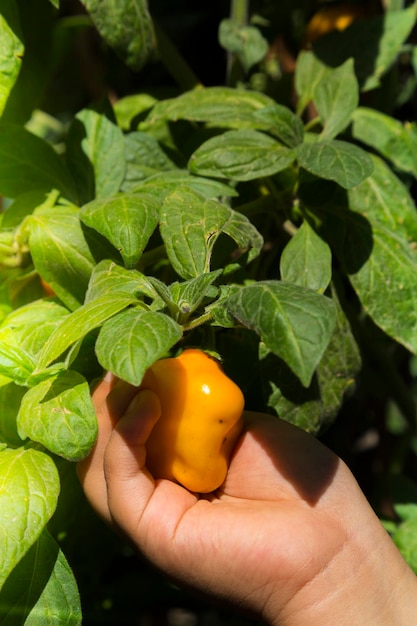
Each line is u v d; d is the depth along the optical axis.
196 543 0.35
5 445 0.37
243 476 0.38
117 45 0.44
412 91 0.61
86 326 0.32
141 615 0.60
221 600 0.36
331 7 0.59
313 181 0.42
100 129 0.46
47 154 0.45
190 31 0.63
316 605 0.36
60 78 0.70
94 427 0.34
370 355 0.53
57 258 0.40
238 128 0.46
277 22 0.61
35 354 0.38
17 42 0.41
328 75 0.47
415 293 0.42
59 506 0.42
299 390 0.40
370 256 0.43
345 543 0.36
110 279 0.36
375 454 0.63
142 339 0.31
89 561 0.52
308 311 0.30
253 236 0.38
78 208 0.43
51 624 0.35
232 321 0.33
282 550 0.35
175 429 0.34
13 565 0.32
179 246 0.36
